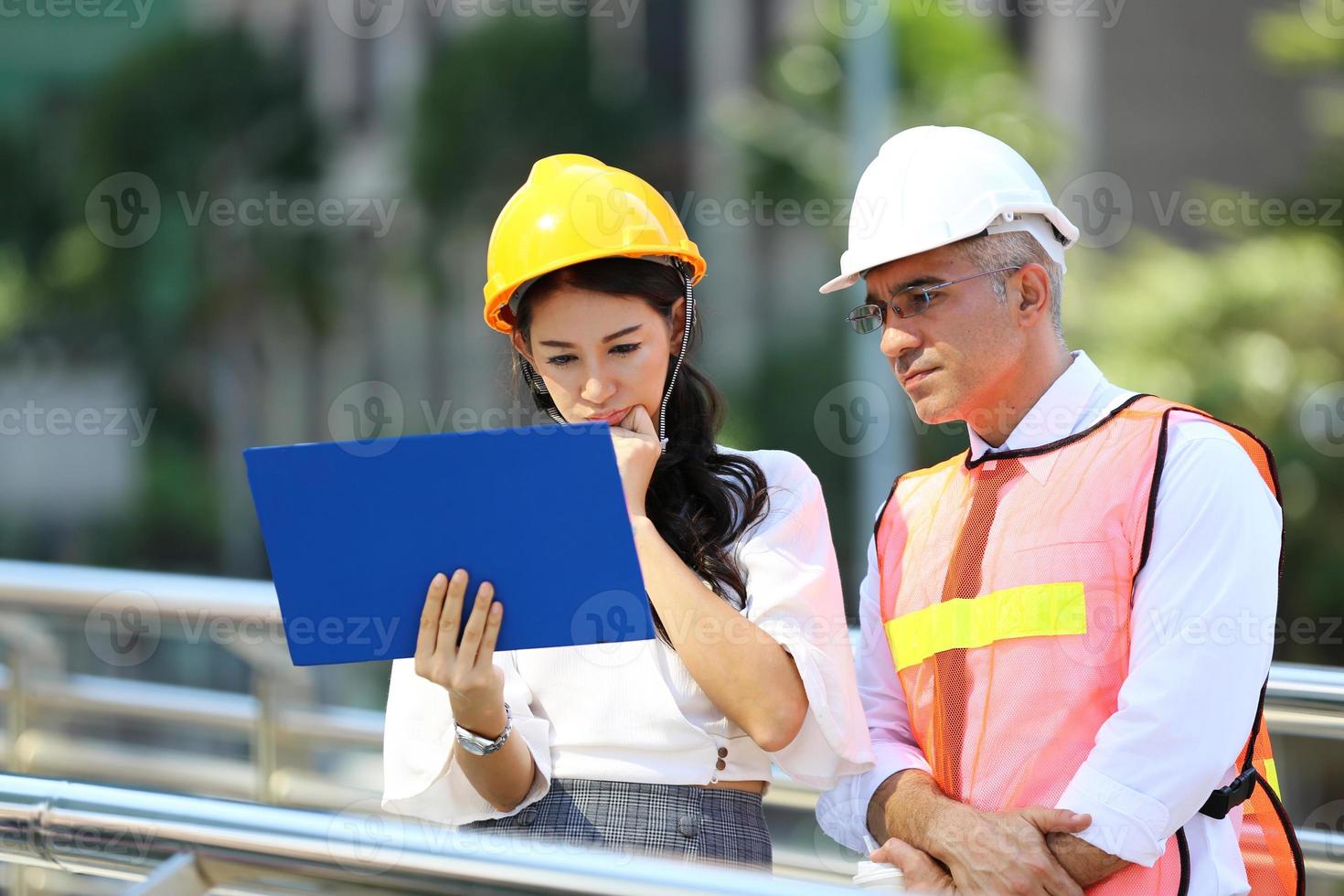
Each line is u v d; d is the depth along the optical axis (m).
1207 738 3.26
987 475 3.68
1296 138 26.91
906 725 3.91
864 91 21.50
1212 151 27.06
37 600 5.49
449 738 3.63
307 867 2.68
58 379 28.91
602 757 3.46
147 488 28.42
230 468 28.89
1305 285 17.06
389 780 3.68
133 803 2.83
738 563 3.56
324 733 5.67
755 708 3.32
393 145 27.81
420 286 26.95
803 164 22.88
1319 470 15.95
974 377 3.61
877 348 20.00
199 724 6.09
